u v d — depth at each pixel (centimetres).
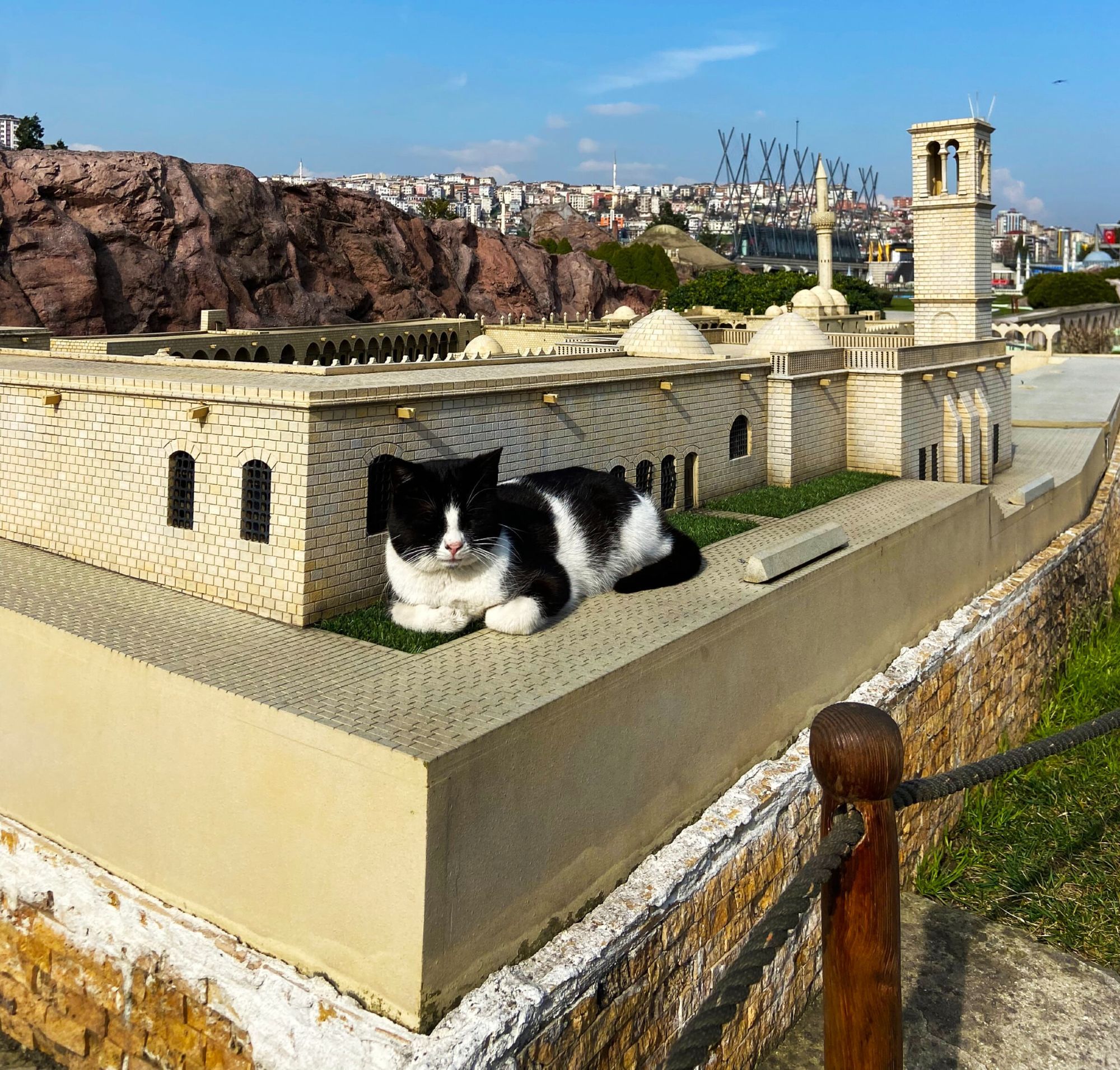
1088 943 1395
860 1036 442
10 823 1053
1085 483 2819
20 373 1330
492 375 1445
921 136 3472
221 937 862
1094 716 2170
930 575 1711
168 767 902
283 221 5972
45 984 984
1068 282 9994
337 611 1122
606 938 871
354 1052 738
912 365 2244
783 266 17012
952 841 1678
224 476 1138
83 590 1174
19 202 4609
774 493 1911
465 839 765
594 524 1195
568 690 878
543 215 13850
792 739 1283
